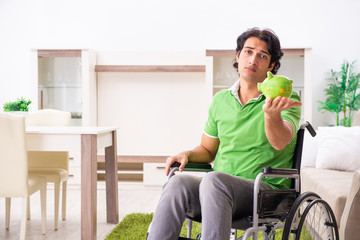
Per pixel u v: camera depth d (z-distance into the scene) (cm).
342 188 252
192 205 170
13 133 257
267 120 161
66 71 507
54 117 371
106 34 544
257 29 193
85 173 288
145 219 340
